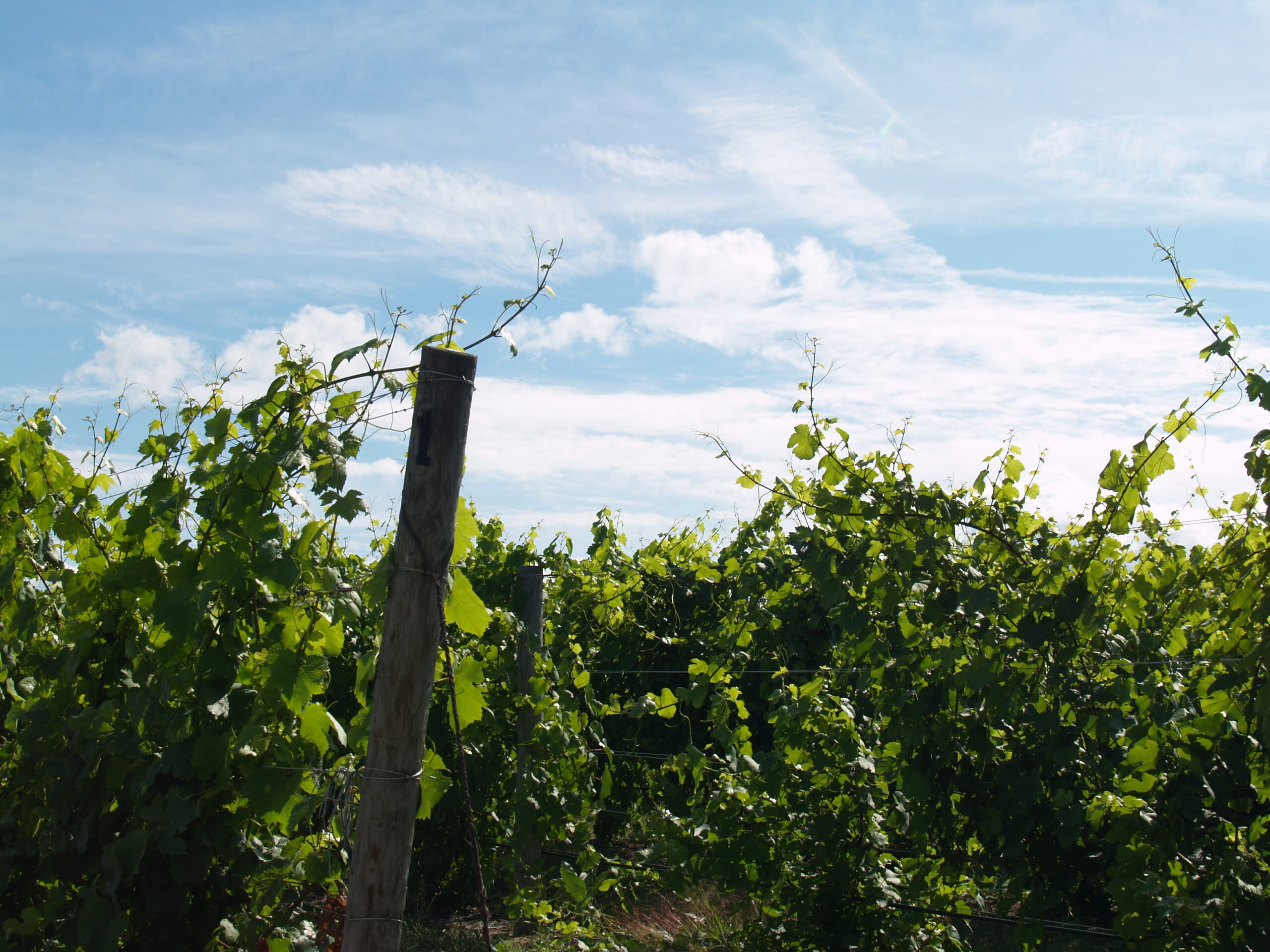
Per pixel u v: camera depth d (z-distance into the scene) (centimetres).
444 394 256
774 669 598
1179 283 298
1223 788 305
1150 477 317
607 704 668
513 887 508
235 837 288
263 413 290
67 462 344
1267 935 283
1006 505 362
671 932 489
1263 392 275
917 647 360
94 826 294
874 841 389
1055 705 336
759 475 385
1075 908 408
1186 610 341
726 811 411
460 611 274
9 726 330
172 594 282
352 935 247
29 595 341
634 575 673
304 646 285
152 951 283
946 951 381
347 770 274
